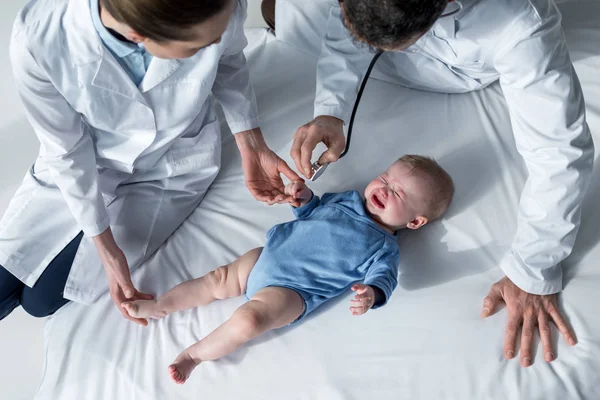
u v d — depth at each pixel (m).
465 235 1.54
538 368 1.32
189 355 1.39
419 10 0.88
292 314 1.42
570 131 1.24
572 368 1.30
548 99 1.22
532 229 1.33
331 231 1.49
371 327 1.43
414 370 1.35
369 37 0.94
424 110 1.83
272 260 1.47
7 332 1.85
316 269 1.46
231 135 1.86
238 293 1.52
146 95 1.36
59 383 1.45
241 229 1.64
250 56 2.07
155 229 1.63
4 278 1.54
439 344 1.38
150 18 0.93
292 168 1.75
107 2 0.97
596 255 1.45
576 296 1.39
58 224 1.54
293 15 1.98
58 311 1.59
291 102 1.91
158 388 1.40
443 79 1.78
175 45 1.00
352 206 1.55
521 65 1.22
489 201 1.60
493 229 1.55
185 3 0.91
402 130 1.78
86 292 1.54
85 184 1.40
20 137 2.19
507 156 1.67
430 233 1.57
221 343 1.38
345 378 1.36
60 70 1.23
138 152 1.49
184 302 1.50
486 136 1.73
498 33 1.24
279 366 1.40
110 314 1.54
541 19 1.18
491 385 1.31
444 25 1.30
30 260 1.51
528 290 1.36
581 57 1.81
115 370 1.44
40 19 1.19
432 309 1.44
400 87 1.90
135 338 1.49
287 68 2.02
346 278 1.46
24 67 1.21
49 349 1.51
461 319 1.41
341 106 1.57
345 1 0.92
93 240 1.47
